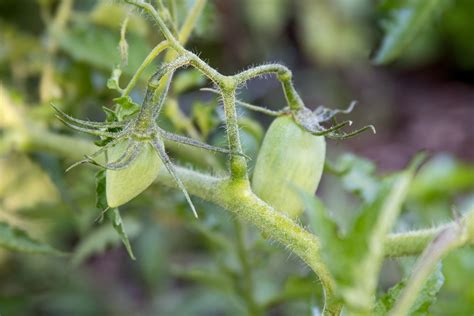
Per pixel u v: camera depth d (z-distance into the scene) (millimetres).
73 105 693
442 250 448
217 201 500
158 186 656
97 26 660
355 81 1457
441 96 1666
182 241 938
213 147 483
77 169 702
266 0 1212
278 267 809
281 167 509
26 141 639
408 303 430
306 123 512
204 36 654
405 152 1503
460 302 657
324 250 411
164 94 474
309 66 1396
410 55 1619
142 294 992
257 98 1217
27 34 724
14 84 725
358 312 410
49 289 782
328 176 1064
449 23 1527
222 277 678
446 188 800
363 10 1316
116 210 494
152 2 596
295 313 746
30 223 825
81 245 690
